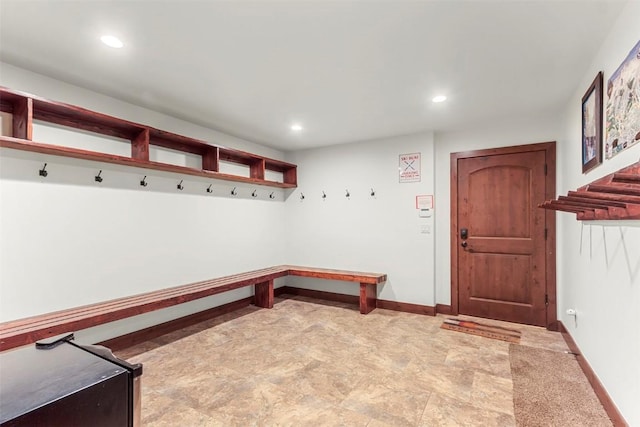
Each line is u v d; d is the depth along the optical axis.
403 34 1.96
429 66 2.38
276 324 3.70
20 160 2.40
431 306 4.07
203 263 3.87
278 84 2.70
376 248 4.48
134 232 3.15
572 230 2.97
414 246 4.21
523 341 3.18
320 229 4.96
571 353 2.88
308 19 1.81
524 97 3.00
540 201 3.59
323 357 2.81
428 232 4.12
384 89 2.80
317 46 2.10
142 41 2.04
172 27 1.89
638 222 1.57
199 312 3.79
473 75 2.53
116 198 3.01
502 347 3.02
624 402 1.72
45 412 0.65
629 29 1.64
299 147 5.00
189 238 3.70
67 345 0.99
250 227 4.58
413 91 2.85
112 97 2.96
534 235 3.62
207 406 2.08
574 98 2.86
